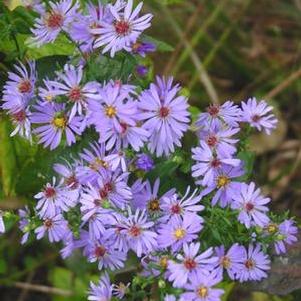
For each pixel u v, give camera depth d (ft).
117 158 1.41
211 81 2.72
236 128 1.50
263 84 2.74
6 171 1.82
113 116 1.34
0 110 1.71
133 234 1.40
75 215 1.49
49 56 1.58
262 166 2.63
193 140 1.62
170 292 1.34
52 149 1.53
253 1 2.93
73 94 1.40
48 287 2.37
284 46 2.86
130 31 1.43
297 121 2.73
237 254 1.43
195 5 2.79
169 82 1.41
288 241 1.51
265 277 1.60
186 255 1.34
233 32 2.81
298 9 2.91
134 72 1.52
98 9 1.47
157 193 1.50
